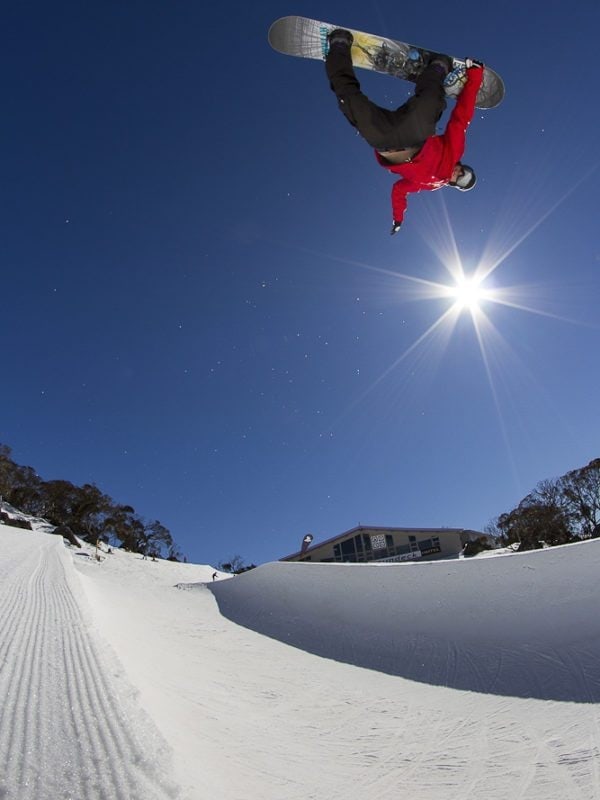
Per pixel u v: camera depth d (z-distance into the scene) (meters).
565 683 8.43
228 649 13.02
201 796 2.42
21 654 3.74
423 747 6.61
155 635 11.48
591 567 11.31
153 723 2.91
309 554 42.81
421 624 12.96
